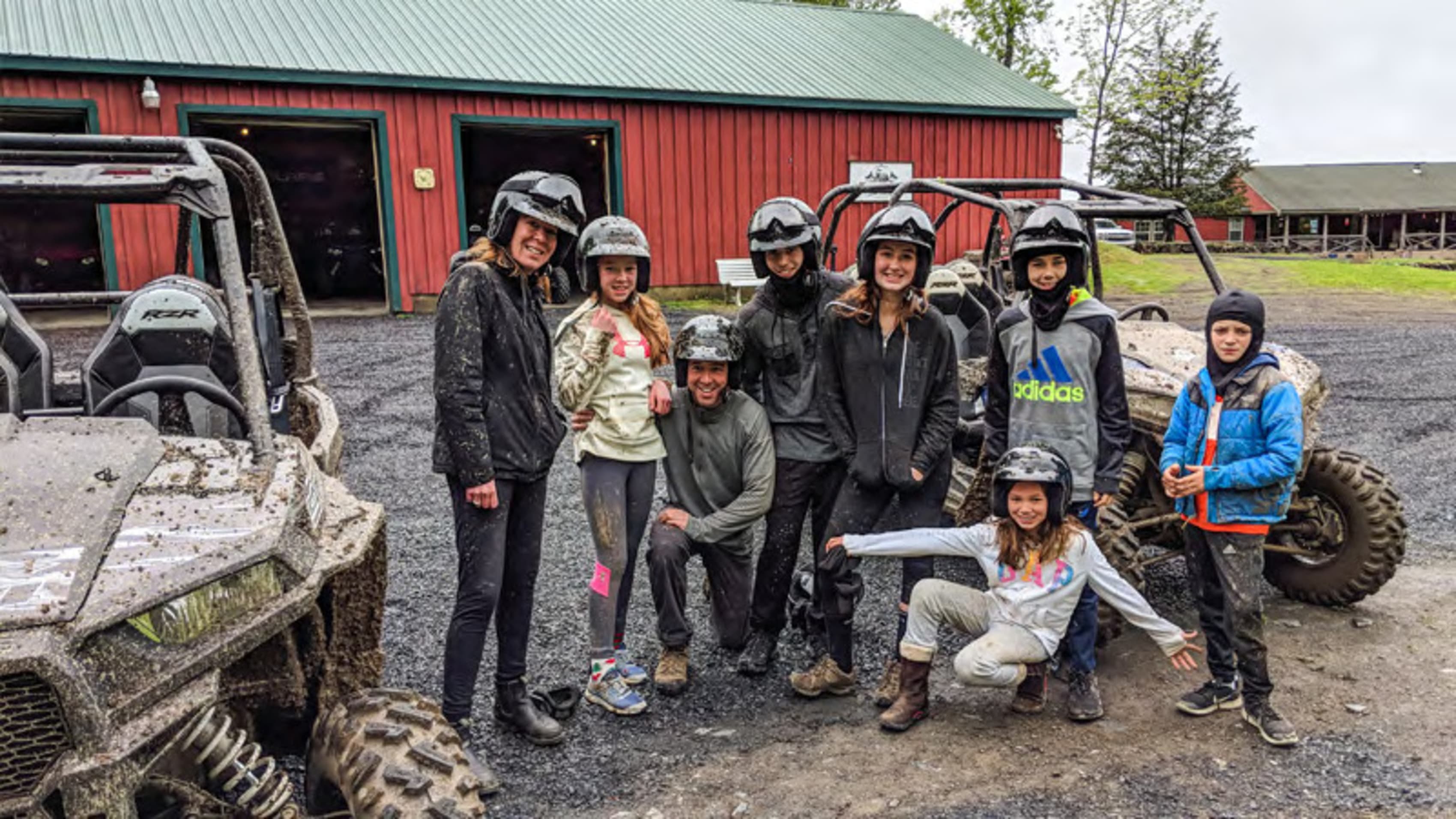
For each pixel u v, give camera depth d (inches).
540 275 129.2
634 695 140.3
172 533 81.1
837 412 140.9
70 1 538.3
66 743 69.3
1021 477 128.8
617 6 724.0
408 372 394.3
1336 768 124.5
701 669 156.2
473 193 740.7
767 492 145.6
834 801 117.7
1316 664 154.9
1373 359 450.6
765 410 148.3
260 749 88.1
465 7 653.9
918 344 137.2
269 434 98.0
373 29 589.0
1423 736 132.0
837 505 143.0
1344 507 172.4
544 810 116.1
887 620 175.5
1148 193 1652.3
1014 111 690.8
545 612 177.0
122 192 100.1
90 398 116.8
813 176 652.7
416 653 158.4
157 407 111.8
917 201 678.5
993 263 249.6
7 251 637.3
